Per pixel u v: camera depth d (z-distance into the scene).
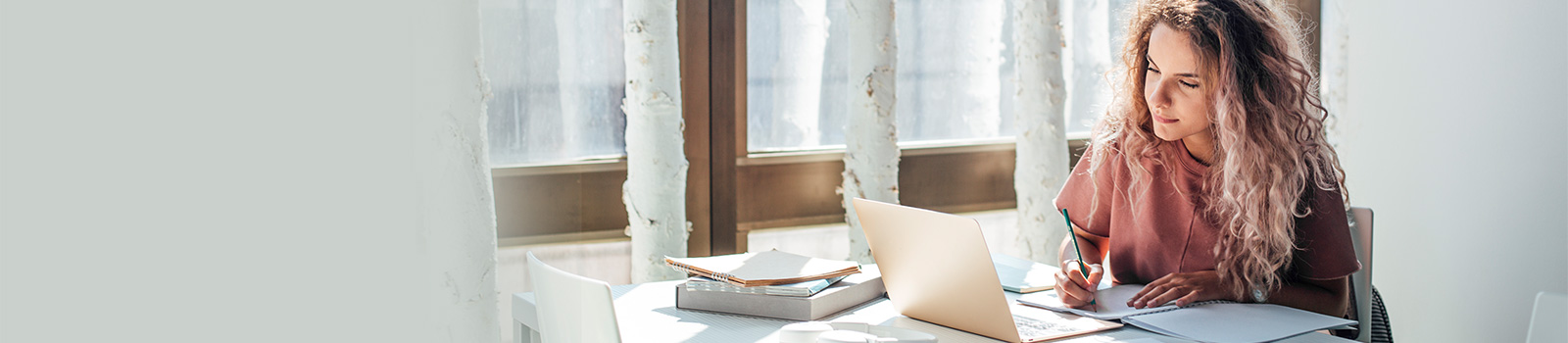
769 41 2.52
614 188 2.43
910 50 2.66
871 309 1.47
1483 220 2.58
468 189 2.02
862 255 2.47
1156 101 1.53
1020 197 2.65
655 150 2.28
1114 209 1.70
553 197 2.37
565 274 1.20
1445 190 2.64
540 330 1.35
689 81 2.41
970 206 2.81
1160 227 1.63
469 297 2.04
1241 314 1.39
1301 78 1.49
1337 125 2.84
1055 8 2.56
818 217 2.65
